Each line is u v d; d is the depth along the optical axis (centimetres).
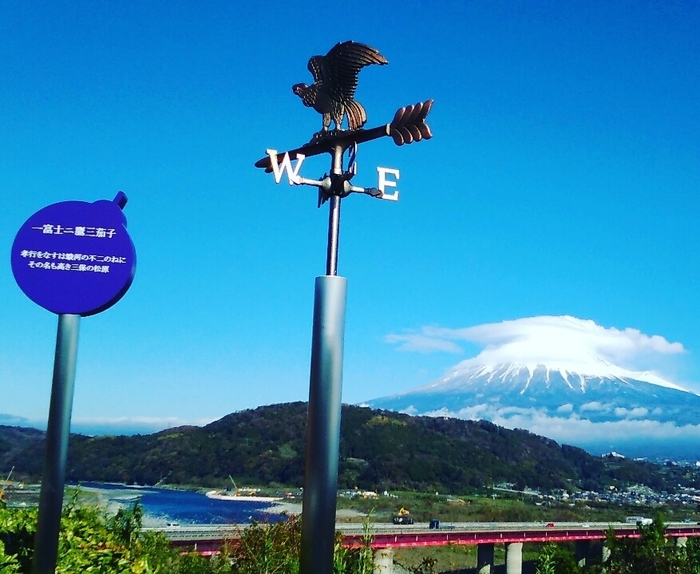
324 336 747
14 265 803
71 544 955
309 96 833
